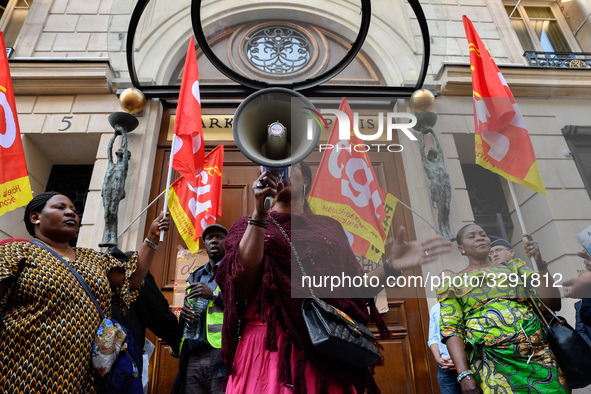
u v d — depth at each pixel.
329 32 6.71
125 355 2.29
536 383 2.41
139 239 4.83
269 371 1.56
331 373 1.51
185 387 3.10
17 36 6.82
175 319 3.33
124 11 5.84
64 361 2.04
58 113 5.70
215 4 6.57
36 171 5.82
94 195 5.09
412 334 4.46
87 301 2.24
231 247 1.63
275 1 6.63
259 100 1.65
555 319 2.67
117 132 5.11
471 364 2.61
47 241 2.47
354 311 1.62
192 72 4.34
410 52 6.22
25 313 2.08
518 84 6.20
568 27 7.86
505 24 7.24
